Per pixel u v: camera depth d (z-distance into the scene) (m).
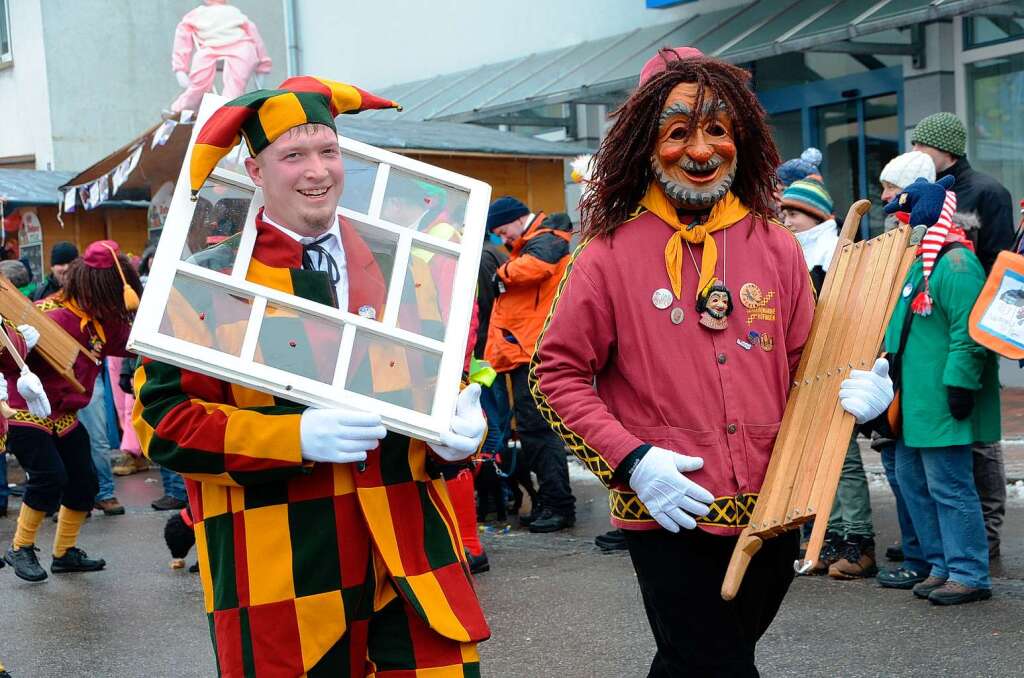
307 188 2.58
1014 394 10.41
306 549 2.58
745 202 3.00
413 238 2.77
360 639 2.64
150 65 20.77
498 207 7.36
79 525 6.69
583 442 2.86
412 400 2.64
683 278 2.89
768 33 10.89
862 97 11.62
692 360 2.87
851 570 5.52
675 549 2.89
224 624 2.59
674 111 2.85
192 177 2.50
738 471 2.85
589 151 12.05
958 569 4.95
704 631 2.90
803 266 3.06
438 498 2.75
